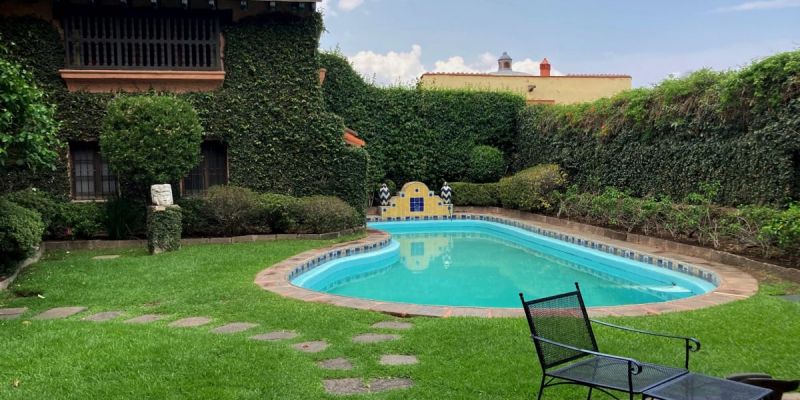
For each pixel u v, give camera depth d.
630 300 8.45
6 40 12.31
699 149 11.76
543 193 16.75
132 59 13.20
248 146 13.88
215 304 6.59
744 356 4.52
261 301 6.65
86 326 5.60
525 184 17.12
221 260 9.51
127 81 12.98
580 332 3.89
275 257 9.85
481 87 23.22
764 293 6.97
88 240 11.81
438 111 20.77
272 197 12.90
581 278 10.41
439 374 4.11
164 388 3.87
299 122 14.19
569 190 16.31
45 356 4.61
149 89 13.17
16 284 7.80
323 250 10.74
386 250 12.30
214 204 12.05
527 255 13.15
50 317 6.24
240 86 13.77
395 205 18.59
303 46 14.18
